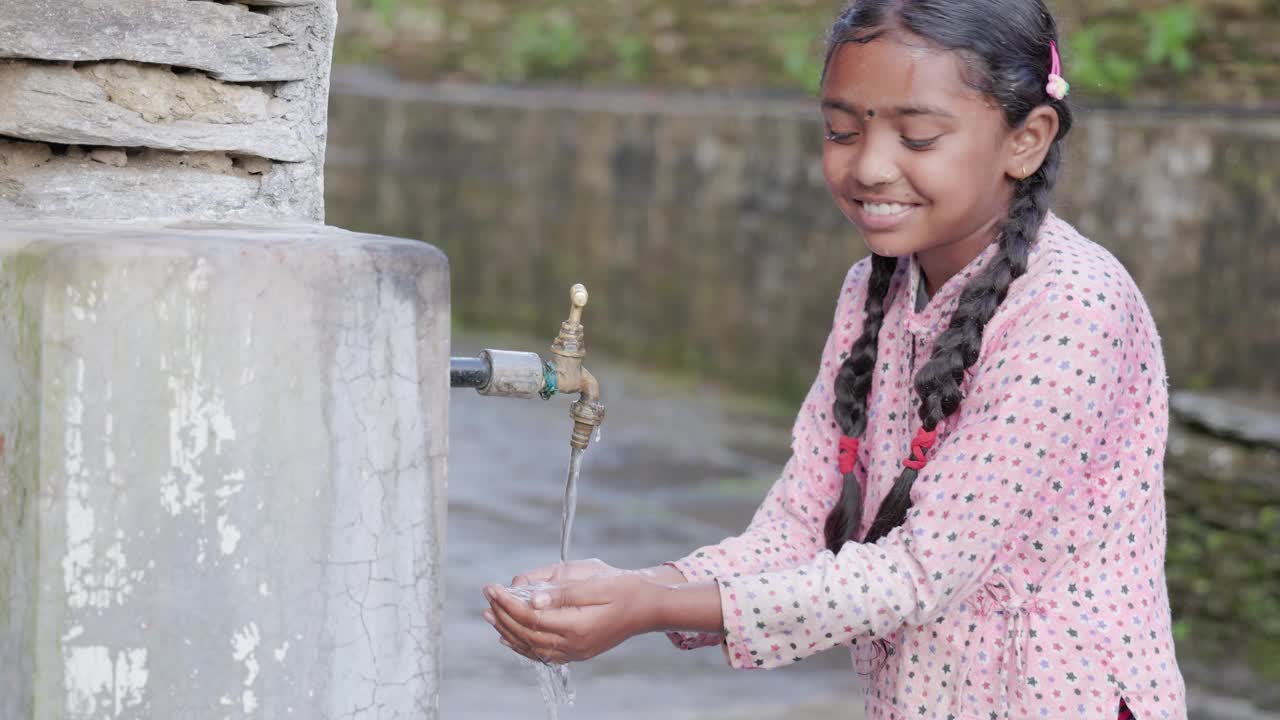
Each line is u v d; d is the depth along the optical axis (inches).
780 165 333.1
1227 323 227.5
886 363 73.2
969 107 65.7
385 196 448.8
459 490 258.7
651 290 370.9
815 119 324.5
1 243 54.9
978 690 68.2
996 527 65.6
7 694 55.6
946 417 69.2
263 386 55.2
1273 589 188.1
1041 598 67.5
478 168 420.5
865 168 66.2
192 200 67.3
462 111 422.9
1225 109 251.6
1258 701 177.8
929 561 65.2
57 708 54.2
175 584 54.9
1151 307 234.8
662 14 393.7
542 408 336.5
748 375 345.1
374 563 57.6
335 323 56.0
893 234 67.4
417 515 58.2
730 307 348.8
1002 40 65.7
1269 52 259.8
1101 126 239.6
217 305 54.4
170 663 55.1
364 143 453.4
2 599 55.7
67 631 54.1
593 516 246.5
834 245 320.2
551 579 66.8
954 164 65.9
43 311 52.9
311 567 56.6
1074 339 65.3
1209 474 196.2
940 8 65.0
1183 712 68.6
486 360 63.9
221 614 55.5
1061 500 66.6
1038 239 68.5
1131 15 273.6
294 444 55.8
